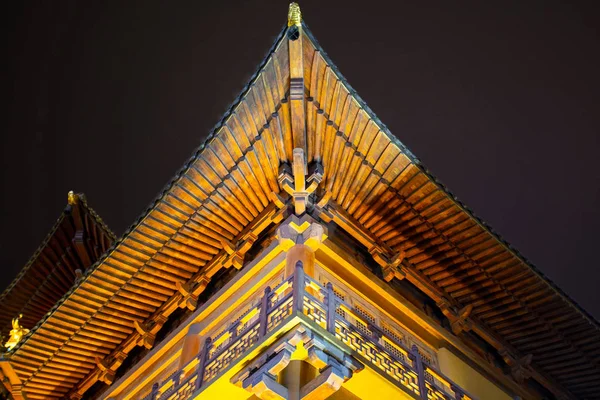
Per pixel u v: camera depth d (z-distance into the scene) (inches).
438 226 738.8
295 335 514.6
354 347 555.8
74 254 1138.7
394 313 711.7
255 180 701.3
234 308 694.5
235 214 732.7
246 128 657.0
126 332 850.1
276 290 581.3
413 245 757.9
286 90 628.1
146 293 805.2
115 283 786.8
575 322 823.7
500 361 845.8
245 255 740.7
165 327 818.2
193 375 604.1
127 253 756.0
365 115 649.0
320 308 556.4
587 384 908.0
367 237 724.0
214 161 676.7
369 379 547.8
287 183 658.2
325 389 507.8
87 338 844.0
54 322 818.2
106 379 853.8
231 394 566.9
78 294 791.1
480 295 805.2
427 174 693.9
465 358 764.0
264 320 556.1
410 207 724.7
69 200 1122.0
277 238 666.2
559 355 872.3
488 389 761.0
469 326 800.3
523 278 780.0
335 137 663.1
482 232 735.1
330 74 616.1
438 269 780.6
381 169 696.4
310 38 592.7
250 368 534.3
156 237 743.7
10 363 847.7
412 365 657.6
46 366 868.6
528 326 837.8
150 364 781.3
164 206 712.4
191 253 768.3
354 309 639.8
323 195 684.1
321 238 646.5
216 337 625.9
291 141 663.1
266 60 604.7
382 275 732.0
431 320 747.4
